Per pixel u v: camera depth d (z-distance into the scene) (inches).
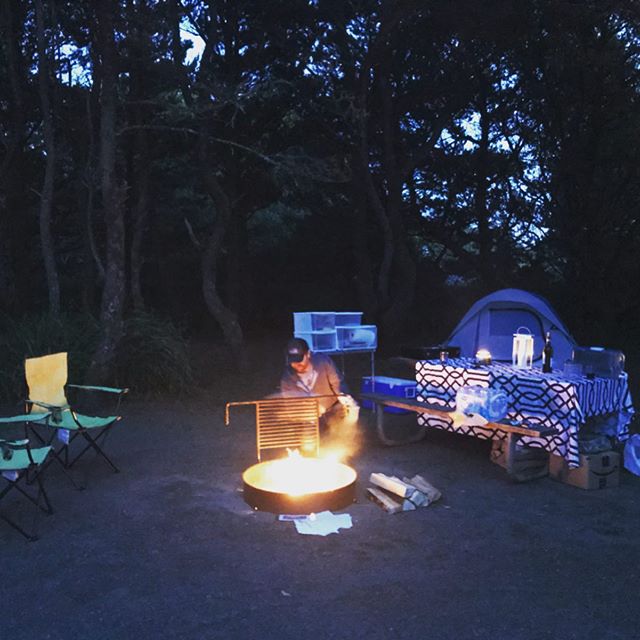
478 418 203.2
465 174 627.8
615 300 585.3
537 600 124.6
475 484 196.4
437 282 689.6
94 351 333.1
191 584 130.5
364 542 150.9
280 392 224.5
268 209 868.6
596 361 221.5
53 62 426.0
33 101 494.6
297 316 295.6
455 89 529.0
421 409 221.9
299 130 517.3
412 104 548.4
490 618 118.0
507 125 617.0
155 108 436.8
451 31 471.8
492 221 649.6
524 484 196.5
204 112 374.0
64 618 118.0
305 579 132.6
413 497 173.8
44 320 343.3
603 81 523.8
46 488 191.5
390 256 511.8
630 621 117.5
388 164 516.1
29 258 596.4
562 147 566.3
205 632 113.3
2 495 154.1
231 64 456.1
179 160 607.5
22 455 164.1
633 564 140.5
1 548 148.3
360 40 454.3
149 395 325.1
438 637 111.7
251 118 490.3
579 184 559.2
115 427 271.6
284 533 155.9
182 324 620.1
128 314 401.7
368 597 125.3
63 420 201.0
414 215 652.1
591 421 217.6
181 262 681.6
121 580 132.3
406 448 238.2
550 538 154.4
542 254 636.1
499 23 434.3
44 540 152.6
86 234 474.0
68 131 473.1
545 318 302.7
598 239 568.1
